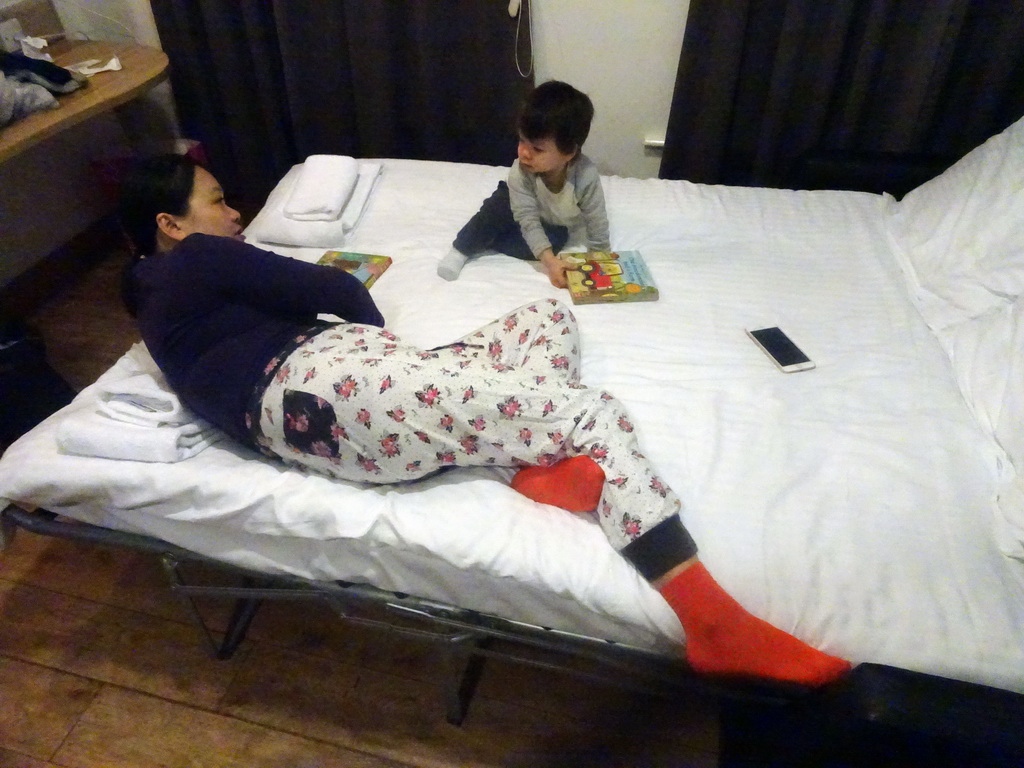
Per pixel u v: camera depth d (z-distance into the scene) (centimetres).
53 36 217
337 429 101
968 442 110
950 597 90
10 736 119
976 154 157
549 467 104
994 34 188
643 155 245
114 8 248
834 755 74
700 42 204
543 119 142
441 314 143
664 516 94
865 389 122
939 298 141
